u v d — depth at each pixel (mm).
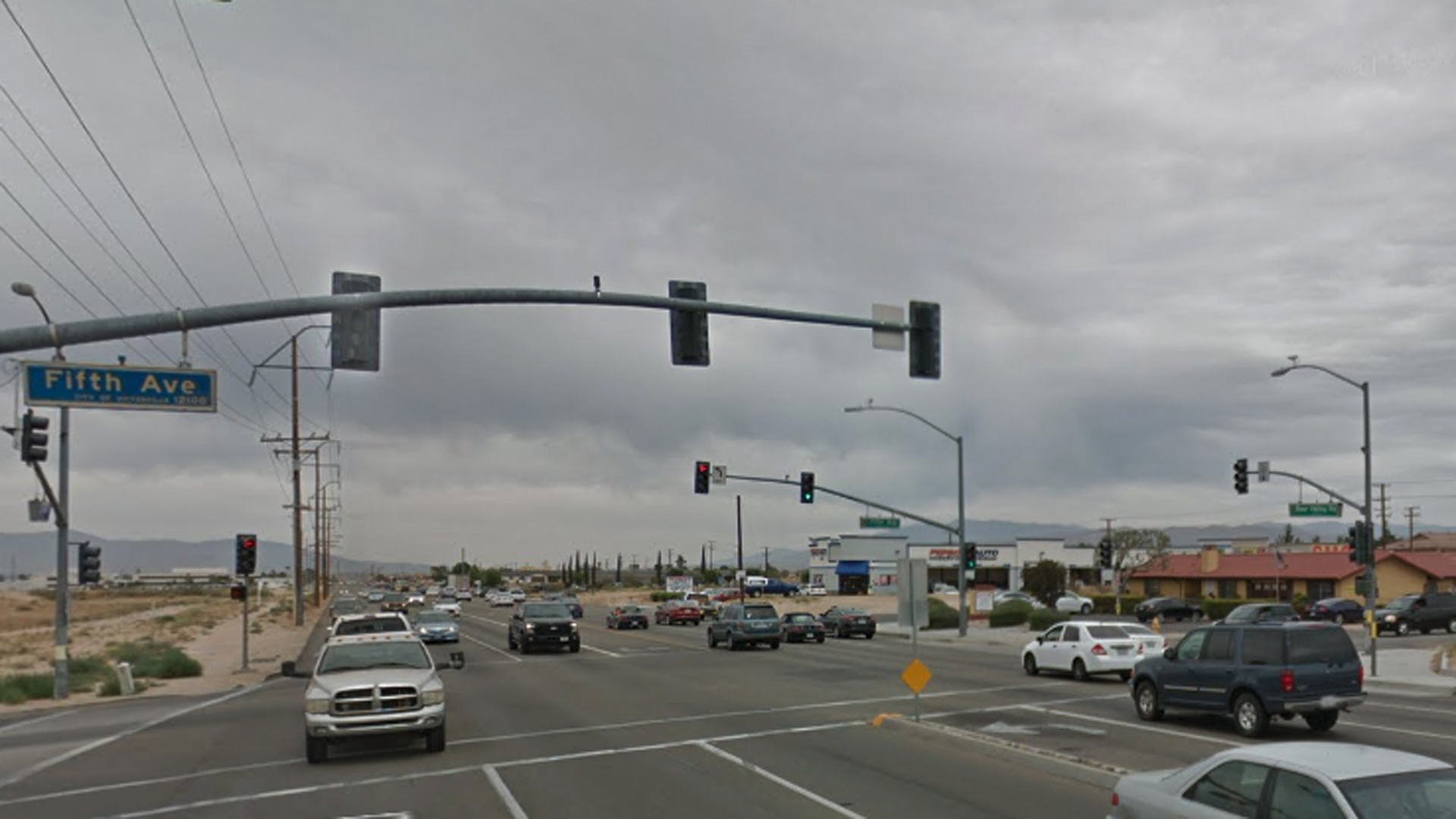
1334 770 6738
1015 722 19203
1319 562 76250
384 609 58156
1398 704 22375
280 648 46375
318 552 104000
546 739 17531
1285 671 16969
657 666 33094
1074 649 27500
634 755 15766
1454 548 98812
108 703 26531
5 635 63531
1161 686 19109
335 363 14156
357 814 12047
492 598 105875
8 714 24641
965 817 11281
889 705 21875
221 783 14344
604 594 149125
